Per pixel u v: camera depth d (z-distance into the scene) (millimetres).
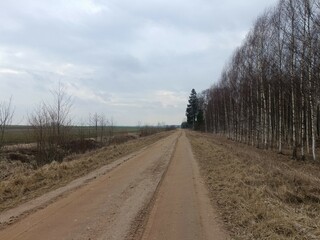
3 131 22125
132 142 45156
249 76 42250
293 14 26578
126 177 15992
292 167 20250
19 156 25219
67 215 9258
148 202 10766
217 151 26922
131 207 10094
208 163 20641
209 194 11812
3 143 24172
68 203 10766
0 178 17531
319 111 39438
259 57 37500
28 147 28109
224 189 12281
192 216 9039
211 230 7789
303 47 24438
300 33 25188
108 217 9000
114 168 19266
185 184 13984
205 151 28891
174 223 8398
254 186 12125
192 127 145125
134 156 26219
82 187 13547
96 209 9906
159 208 9992
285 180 13641
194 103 145625
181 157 25172
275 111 42250
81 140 31609
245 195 10812
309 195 11664
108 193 12258
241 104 50219
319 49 23094
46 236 7453
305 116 31906
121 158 24703
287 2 33875
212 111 92125
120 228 7992
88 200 11148
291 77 27312
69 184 14297
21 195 12297
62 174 16766
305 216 8531
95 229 7934
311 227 7629
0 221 8883
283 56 30656
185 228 7969
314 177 15367
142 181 14859
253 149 33594
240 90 49281
